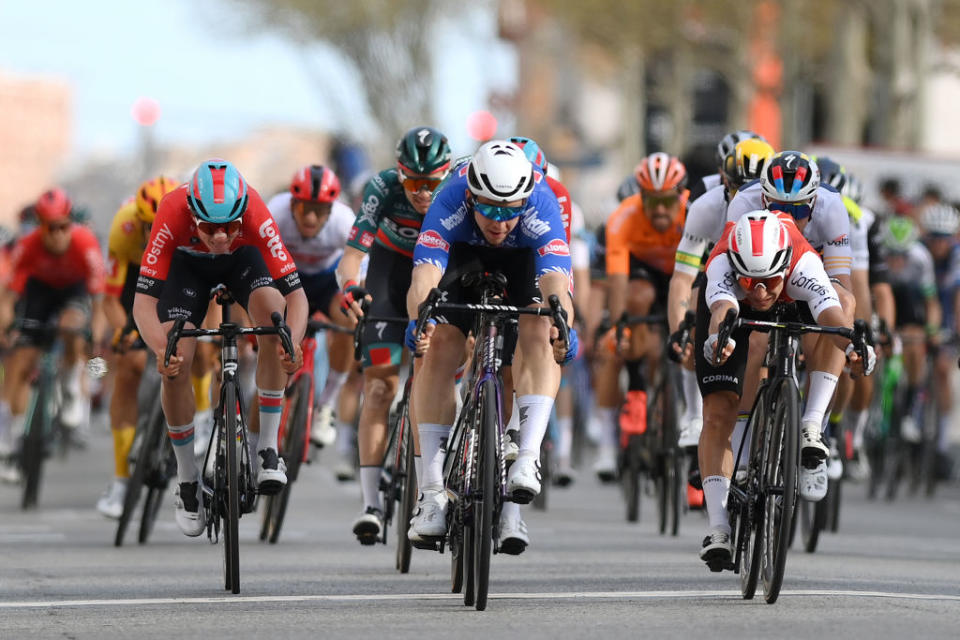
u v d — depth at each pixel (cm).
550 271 2188
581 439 4909
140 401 3397
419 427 2233
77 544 3067
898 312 4466
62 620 2012
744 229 2161
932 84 9788
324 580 2473
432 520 2203
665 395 3319
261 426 2533
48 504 3975
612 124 13175
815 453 2316
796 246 2255
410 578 2508
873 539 3275
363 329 2544
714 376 2278
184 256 2536
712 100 11900
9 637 1869
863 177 5869
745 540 2183
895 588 2330
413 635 1838
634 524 3556
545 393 2167
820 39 8019
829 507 3378
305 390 3106
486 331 2159
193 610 2095
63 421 4206
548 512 3834
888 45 6475
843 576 2497
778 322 2214
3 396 4288
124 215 3159
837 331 2134
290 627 1917
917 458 4506
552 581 2411
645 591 2264
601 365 3819
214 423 2477
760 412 2222
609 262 3441
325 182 3144
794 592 2238
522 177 2094
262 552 2930
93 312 4019
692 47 8756
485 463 2059
